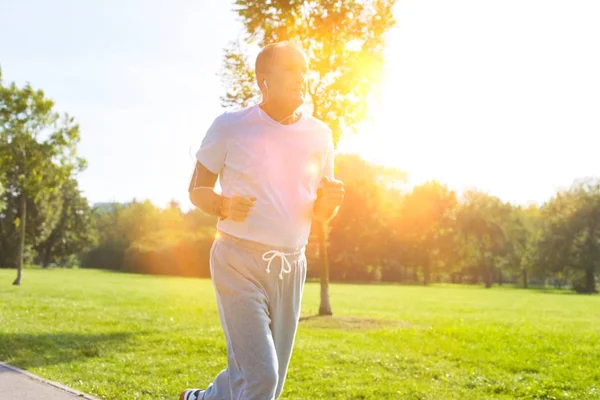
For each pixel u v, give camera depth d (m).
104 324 12.69
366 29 15.23
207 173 3.18
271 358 2.97
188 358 8.44
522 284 93.19
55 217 66.00
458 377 8.02
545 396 7.17
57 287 29.72
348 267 74.69
